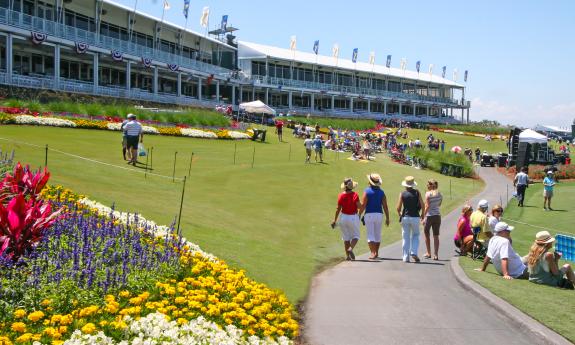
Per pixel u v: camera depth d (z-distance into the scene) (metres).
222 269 8.28
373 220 12.78
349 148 44.41
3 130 25.59
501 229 10.79
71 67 54.59
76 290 6.23
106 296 6.27
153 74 65.12
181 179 20.22
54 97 43.22
